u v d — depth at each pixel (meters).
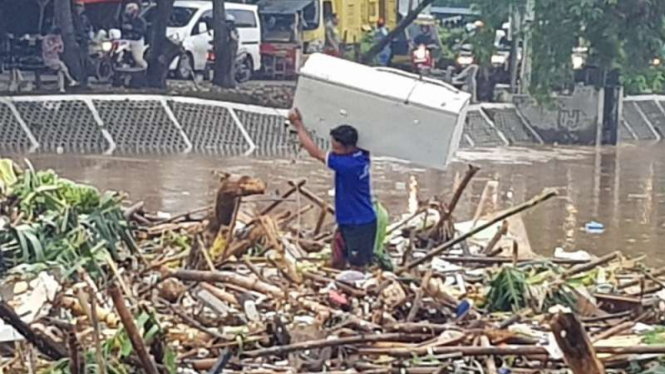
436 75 56.59
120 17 50.59
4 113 39.97
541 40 49.69
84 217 15.11
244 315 12.39
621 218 27.81
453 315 13.09
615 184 35.16
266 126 43.06
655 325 13.32
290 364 11.16
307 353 11.34
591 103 50.38
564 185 34.34
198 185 30.84
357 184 15.44
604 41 49.59
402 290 13.59
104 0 50.38
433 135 15.35
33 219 14.91
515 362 11.23
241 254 15.49
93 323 9.70
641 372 11.17
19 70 48.00
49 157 36.94
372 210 15.52
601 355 11.27
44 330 10.97
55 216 14.66
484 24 52.50
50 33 48.03
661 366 11.16
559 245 23.88
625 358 11.27
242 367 11.03
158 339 10.22
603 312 13.82
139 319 10.22
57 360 10.32
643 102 57.50
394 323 12.30
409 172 35.22
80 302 10.88
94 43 48.59
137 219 18.08
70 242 13.82
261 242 15.66
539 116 50.78
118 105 41.69
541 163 41.25
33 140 39.66
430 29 60.38
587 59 50.44
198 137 42.00
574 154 45.62
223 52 49.97
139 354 9.52
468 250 16.89
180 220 18.36
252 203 19.73
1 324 11.20
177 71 51.03
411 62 57.41
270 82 54.00
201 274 13.26
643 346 11.45
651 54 50.22
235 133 42.44
